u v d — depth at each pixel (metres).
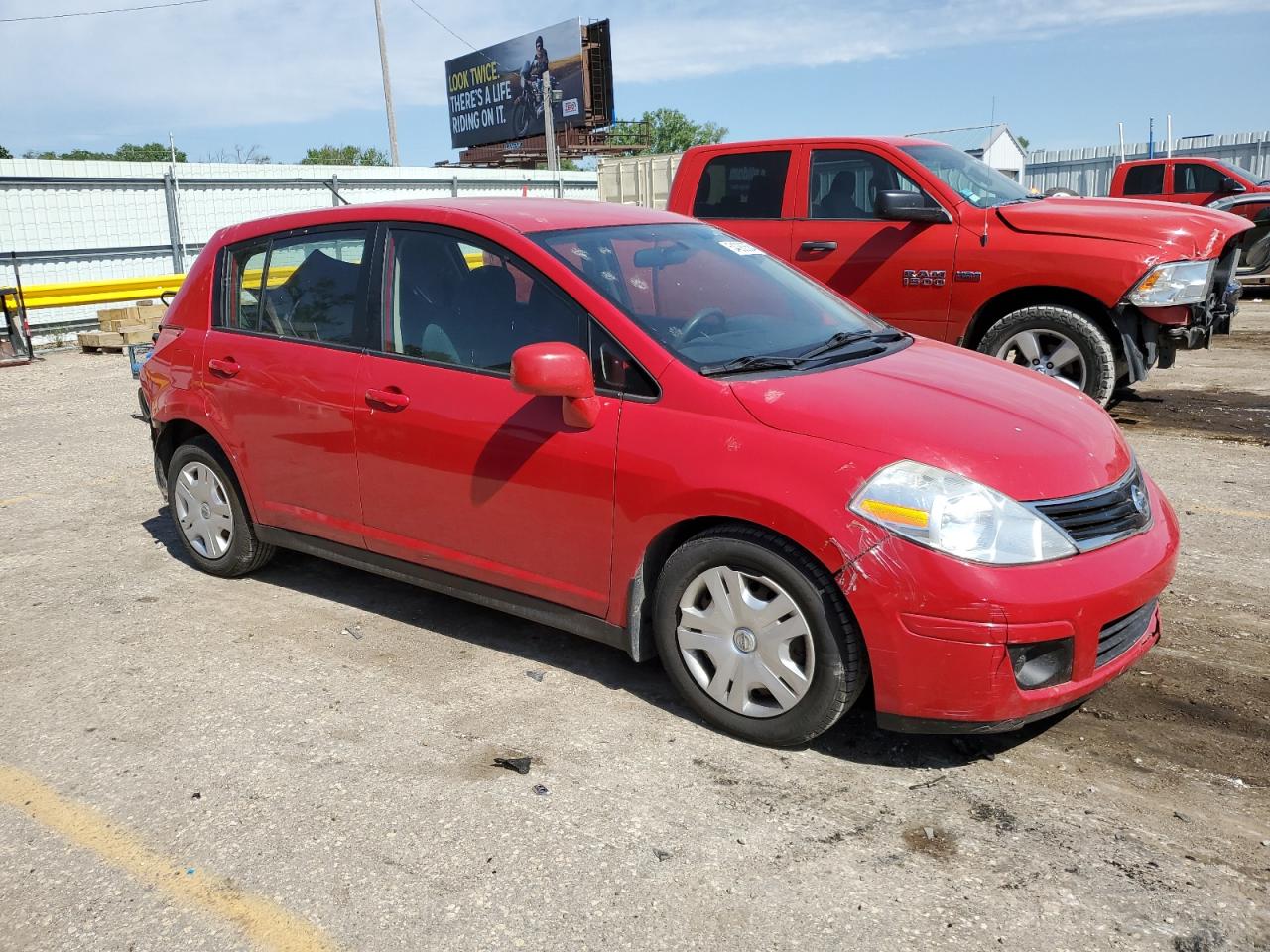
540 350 3.29
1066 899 2.58
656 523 3.32
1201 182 16.47
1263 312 13.41
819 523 2.99
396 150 33.59
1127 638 3.20
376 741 3.42
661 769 3.22
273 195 18.86
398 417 3.94
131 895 2.68
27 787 3.19
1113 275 6.57
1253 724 3.42
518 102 42.34
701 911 2.57
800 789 3.09
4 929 2.57
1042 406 3.45
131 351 5.65
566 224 3.97
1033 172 27.86
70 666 4.04
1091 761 3.22
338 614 4.53
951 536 2.90
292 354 4.34
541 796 3.08
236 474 4.75
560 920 2.55
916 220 7.15
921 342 4.18
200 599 4.74
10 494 6.66
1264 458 6.54
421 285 3.98
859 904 2.58
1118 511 3.15
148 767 3.29
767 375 3.41
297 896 2.66
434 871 2.75
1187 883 2.64
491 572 3.83
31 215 15.62
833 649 3.07
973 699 2.91
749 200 7.94
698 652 3.43
